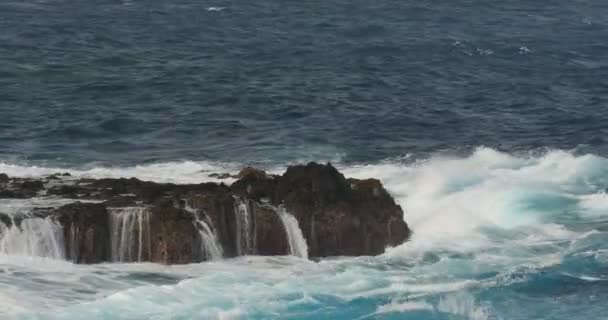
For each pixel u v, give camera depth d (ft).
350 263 156.56
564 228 173.06
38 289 141.38
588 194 188.24
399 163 211.82
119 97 262.47
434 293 147.23
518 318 142.72
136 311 136.15
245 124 241.14
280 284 146.61
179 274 149.59
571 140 237.66
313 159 214.07
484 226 172.35
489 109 266.98
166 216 153.69
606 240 167.73
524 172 201.46
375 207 164.76
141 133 230.68
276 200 162.30
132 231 152.97
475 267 156.25
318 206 161.27
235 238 157.79
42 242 150.20
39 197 162.20
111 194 163.73
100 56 310.24
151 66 299.99
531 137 239.71
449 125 248.52
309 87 281.33
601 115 263.08
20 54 306.55
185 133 231.71
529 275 154.30
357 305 142.72
